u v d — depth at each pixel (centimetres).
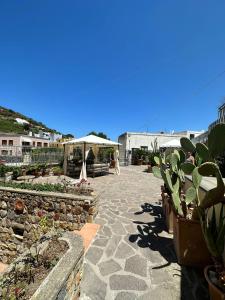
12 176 1001
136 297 231
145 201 638
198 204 260
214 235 226
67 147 1223
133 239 370
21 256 229
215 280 201
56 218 505
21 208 541
